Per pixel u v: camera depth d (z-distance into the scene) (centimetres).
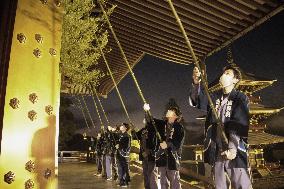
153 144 607
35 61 151
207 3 592
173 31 713
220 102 331
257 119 1927
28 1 153
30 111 145
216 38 718
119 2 656
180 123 552
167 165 533
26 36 149
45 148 148
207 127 336
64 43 761
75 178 1072
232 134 294
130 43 871
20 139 140
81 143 3161
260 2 570
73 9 727
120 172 892
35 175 143
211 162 322
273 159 2672
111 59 1134
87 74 874
